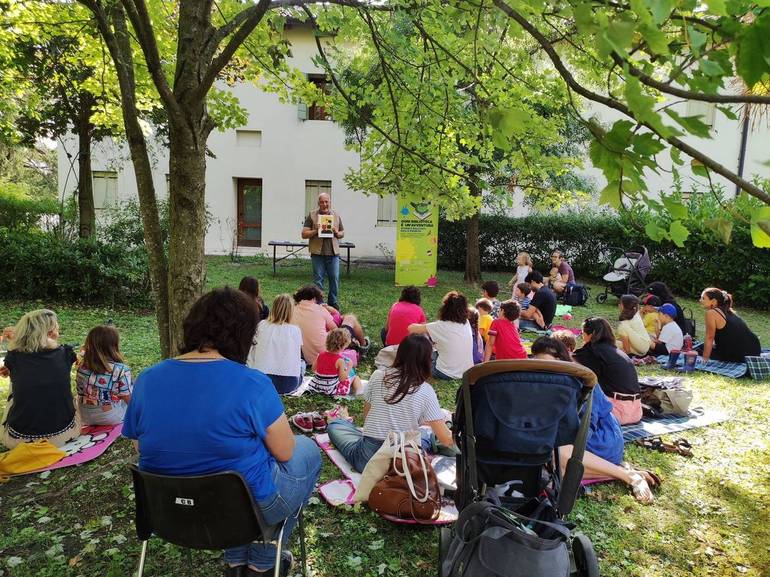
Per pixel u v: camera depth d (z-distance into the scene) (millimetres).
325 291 12086
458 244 17906
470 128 4191
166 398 2121
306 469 2525
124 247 10172
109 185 18531
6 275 9547
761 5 1267
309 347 6582
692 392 5801
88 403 4586
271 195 18812
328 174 18797
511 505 2869
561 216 16906
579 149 13234
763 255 12211
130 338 7758
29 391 4129
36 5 6168
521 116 1811
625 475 4000
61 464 4059
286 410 5285
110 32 3678
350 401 5570
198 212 3695
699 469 4352
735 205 1681
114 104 6977
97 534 3277
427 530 3412
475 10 2400
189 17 3457
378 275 15539
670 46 1538
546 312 9281
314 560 3082
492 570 2314
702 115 1212
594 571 2559
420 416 3783
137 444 2236
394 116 4332
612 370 5133
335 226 9516
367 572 3012
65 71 8680
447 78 4059
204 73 3527
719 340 7254
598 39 1284
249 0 5176
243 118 5730
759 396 6141
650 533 3473
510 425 2816
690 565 3188
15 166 27875
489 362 2820
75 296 9703
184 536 2107
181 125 3463
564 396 2807
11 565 2980
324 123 18562
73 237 10680
